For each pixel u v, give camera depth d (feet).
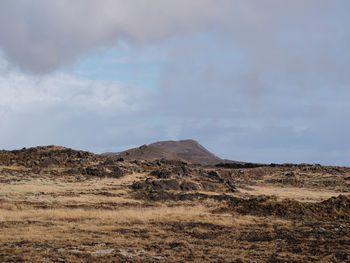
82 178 239.91
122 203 146.61
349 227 89.61
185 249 63.16
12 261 52.21
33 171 256.11
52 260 53.36
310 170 375.04
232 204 124.77
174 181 194.18
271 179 320.29
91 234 74.95
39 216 100.94
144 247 63.93
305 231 83.71
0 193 157.79
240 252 62.18
